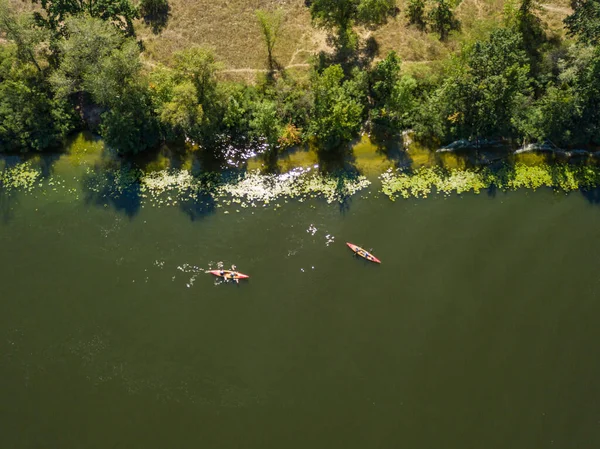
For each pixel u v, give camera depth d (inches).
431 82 2053.4
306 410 1681.8
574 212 1962.4
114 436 1649.9
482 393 1700.3
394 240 1908.2
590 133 1971.0
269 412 1678.2
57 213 1961.1
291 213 1951.3
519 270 1861.5
